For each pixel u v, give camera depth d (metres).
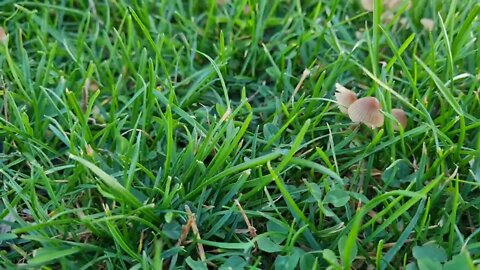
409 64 0.50
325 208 0.41
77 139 0.44
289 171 0.44
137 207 0.40
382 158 0.44
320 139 0.45
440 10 0.52
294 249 0.40
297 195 0.42
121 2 0.53
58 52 0.51
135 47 0.51
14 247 0.40
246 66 0.50
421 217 0.41
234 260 0.39
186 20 0.53
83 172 0.42
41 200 0.43
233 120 0.45
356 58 0.49
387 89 0.43
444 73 0.47
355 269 0.40
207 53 0.52
